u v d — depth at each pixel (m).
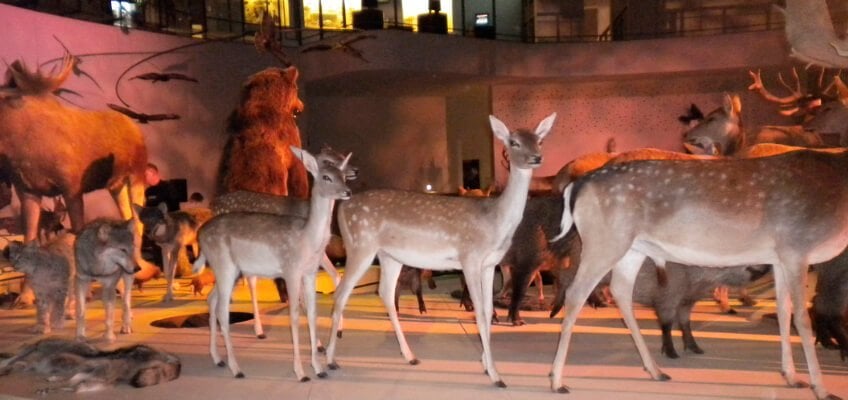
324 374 6.30
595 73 20.19
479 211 6.01
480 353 7.05
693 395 5.44
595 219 5.64
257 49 15.84
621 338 7.56
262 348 7.62
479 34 20.69
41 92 12.59
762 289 10.77
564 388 5.61
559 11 22.38
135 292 12.20
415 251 6.25
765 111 21.34
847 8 17.64
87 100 13.55
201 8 17.33
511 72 19.95
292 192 12.60
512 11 23.58
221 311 6.48
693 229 5.43
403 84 20.72
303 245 6.16
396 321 6.81
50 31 12.88
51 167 12.55
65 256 8.95
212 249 6.55
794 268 5.23
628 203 5.55
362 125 22.72
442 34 19.02
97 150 13.43
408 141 23.31
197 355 7.34
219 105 16.42
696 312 8.98
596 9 22.30
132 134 14.25
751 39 19.39
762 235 5.30
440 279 13.65
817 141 14.76
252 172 11.75
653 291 6.59
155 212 10.77
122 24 15.31
